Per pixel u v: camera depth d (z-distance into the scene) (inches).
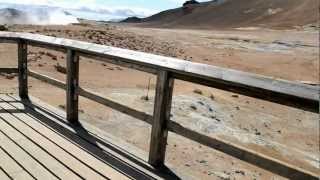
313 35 3782.0
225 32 3929.6
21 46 305.7
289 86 140.7
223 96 743.7
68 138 226.2
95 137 230.1
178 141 367.9
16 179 172.6
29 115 266.8
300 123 677.9
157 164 195.5
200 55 1630.2
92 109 418.3
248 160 157.6
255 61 1691.7
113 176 181.5
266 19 7145.7
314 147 549.6
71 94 251.9
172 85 188.2
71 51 245.9
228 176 306.7
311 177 139.2
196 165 312.0
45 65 756.6
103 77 739.4
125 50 208.4
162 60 185.9
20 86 312.7
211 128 481.1
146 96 545.6
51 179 174.7
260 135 521.7
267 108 738.2
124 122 389.4
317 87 137.9
